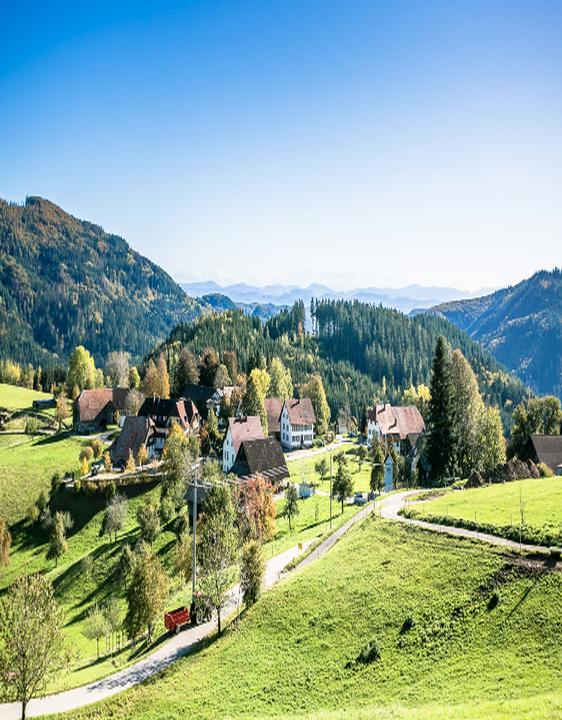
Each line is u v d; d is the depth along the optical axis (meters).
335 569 51.56
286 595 49.47
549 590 38.06
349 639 40.62
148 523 82.81
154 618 51.19
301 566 59.44
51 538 85.62
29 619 37.88
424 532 52.38
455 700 30.52
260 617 47.38
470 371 112.00
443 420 97.75
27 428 151.62
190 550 65.00
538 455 90.75
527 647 33.81
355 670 37.03
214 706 36.47
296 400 156.75
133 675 43.41
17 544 91.69
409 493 82.31
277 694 36.41
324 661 38.97
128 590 50.88
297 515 86.88
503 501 57.56
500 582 40.66
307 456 140.62
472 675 32.78
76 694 41.59
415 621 39.81
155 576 51.47
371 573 48.31
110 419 153.00
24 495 103.81
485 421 105.50
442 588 42.50
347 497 91.19
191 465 99.69
